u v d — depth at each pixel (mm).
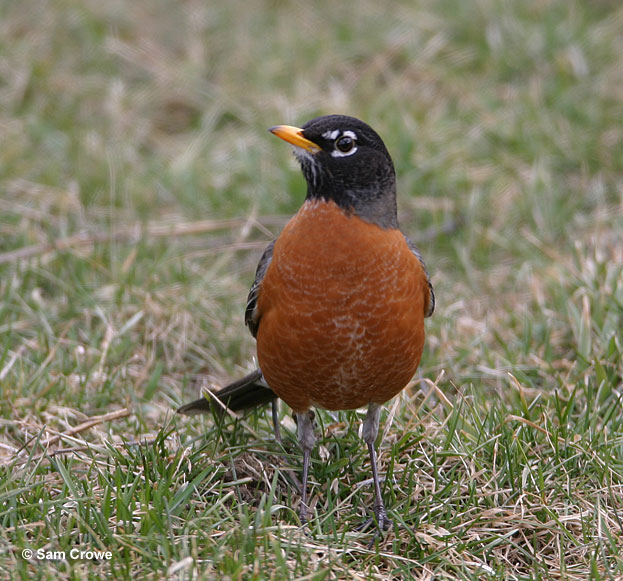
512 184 14562
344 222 7867
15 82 16609
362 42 17797
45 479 8203
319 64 17266
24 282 12141
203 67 17547
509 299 12383
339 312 7805
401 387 8375
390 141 15328
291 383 8219
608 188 14609
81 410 9852
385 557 7617
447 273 13352
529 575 7406
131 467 8359
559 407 9031
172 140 16219
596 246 12062
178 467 8438
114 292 11891
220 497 8000
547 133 15359
